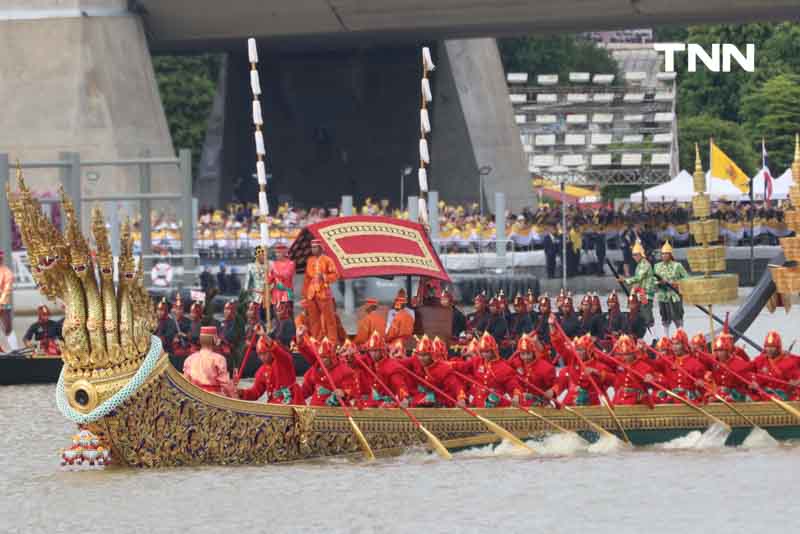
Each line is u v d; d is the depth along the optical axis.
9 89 162.38
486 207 199.50
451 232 161.50
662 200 188.38
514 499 55.88
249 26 174.50
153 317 61.97
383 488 57.97
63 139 160.88
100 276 60.44
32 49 162.75
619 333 90.75
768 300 85.88
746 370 69.25
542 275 163.25
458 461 64.00
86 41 163.25
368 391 65.75
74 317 60.31
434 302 85.25
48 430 73.94
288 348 89.31
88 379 60.44
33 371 91.75
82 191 159.00
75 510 54.84
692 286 78.62
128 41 167.12
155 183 161.12
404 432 65.12
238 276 145.38
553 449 67.06
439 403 66.75
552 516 53.00
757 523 51.56
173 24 174.12
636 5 165.75
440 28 176.50
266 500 55.94
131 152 162.75
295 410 62.84
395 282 139.62
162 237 149.62
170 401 61.25
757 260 173.38
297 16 172.38
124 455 61.75
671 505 54.53
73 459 60.91
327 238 80.88
